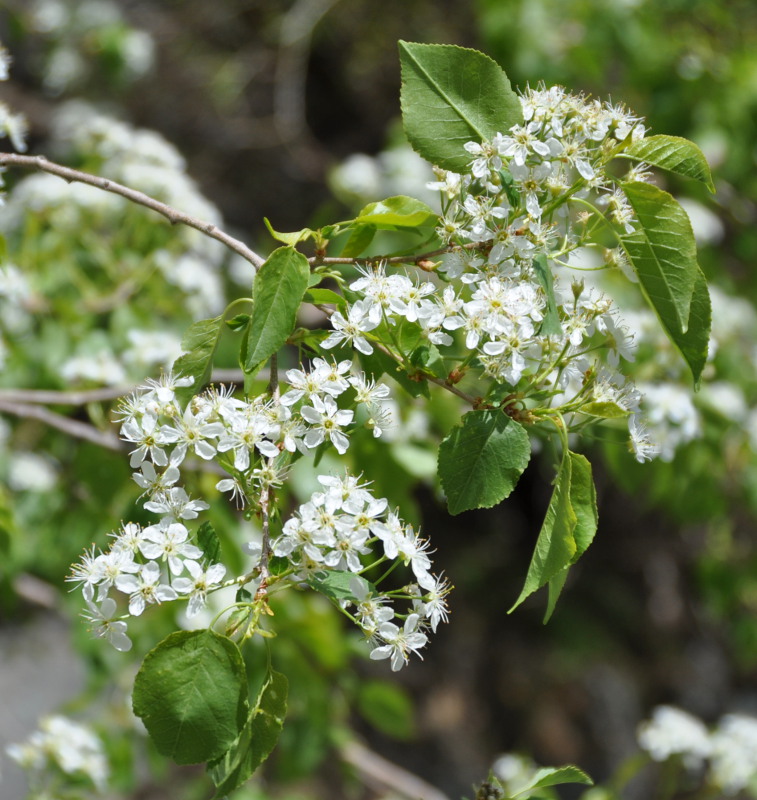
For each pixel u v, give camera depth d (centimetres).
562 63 186
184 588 68
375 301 72
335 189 179
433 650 282
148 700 67
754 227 193
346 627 145
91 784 100
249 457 70
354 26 293
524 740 269
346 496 69
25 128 87
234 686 67
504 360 72
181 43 293
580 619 285
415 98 74
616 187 74
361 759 139
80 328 120
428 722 265
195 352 72
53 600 137
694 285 72
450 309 72
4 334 120
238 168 294
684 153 72
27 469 130
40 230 125
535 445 84
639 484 107
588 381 73
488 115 74
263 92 302
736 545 177
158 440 70
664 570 285
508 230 72
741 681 281
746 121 183
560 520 70
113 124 124
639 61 186
